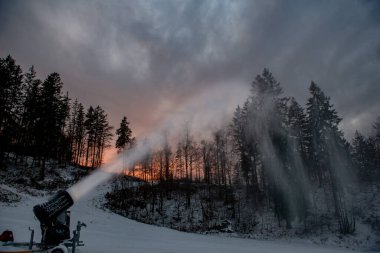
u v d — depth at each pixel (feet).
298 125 140.15
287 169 106.73
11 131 134.51
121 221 97.09
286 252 57.62
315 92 122.01
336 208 104.58
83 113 204.95
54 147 152.15
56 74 145.48
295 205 103.91
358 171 146.82
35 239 46.91
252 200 130.72
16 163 138.51
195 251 49.55
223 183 163.63
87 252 39.78
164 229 94.17
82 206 110.73
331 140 116.26
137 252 43.65
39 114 138.92
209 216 122.83
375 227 91.15
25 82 157.07
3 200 79.36
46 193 110.22
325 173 145.38
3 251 30.40
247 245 68.23
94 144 196.75
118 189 151.53
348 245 83.97
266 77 120.67
